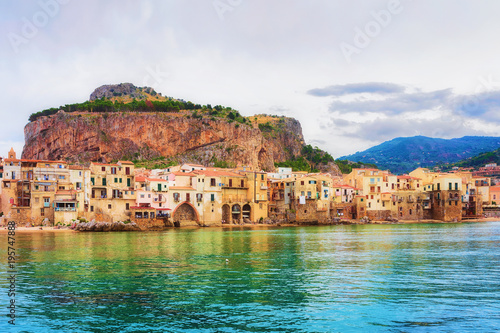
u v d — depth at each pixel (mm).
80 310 47438
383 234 140000
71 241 112062
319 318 44562
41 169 157750
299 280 61000
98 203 163125
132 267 71500
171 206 178375
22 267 71312
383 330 41469
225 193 194875
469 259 80250
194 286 57531
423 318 44438
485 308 47281
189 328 42188
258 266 72562
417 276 63625
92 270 68688
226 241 114938
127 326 42812
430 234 139000
